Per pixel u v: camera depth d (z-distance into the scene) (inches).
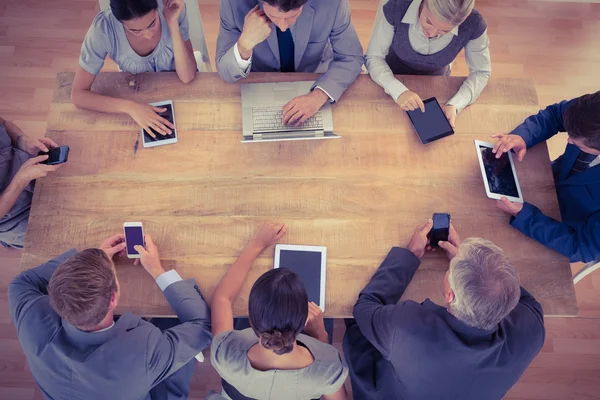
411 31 78.7
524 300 64.2
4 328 100.3
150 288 67.7
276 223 70.9
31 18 124.6
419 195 73.2
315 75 80.5
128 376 59.1
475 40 78.9
